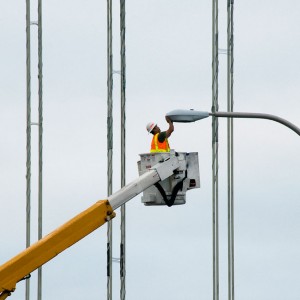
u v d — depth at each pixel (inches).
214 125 3786.9
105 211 2728.8
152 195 2903.5
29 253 2645.2
